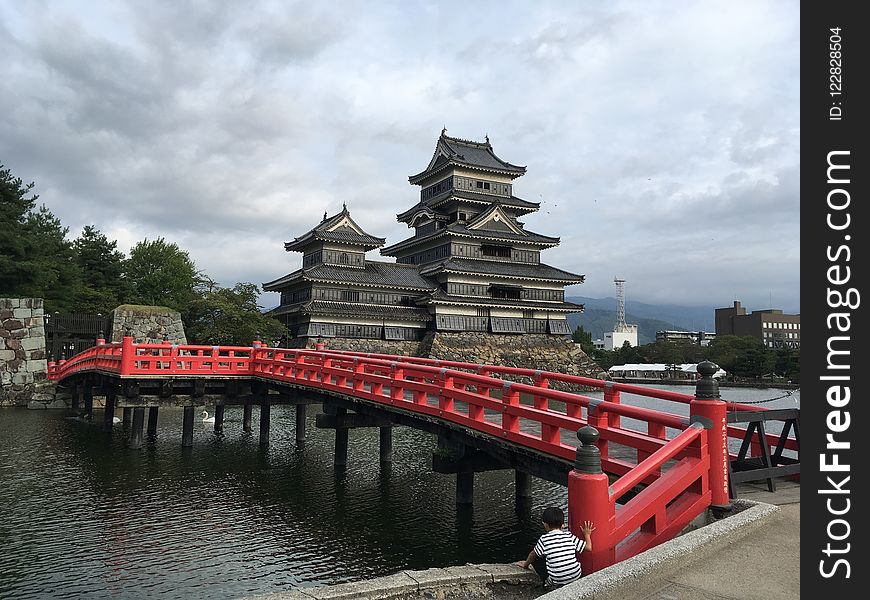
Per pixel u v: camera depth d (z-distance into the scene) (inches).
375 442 1029.2
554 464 387.2
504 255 2541.8
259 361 925.8
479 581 234.5
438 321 2324.1
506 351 2420.0
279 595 209.9
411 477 761.6
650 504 242.2
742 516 247.0
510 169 2628.0
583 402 358.9
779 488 305.6
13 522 572.1
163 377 872.3
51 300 1702.8
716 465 264.8
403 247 2694.4
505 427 432.8
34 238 1561.3
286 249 2623.0
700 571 207.8
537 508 626.8
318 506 635.5
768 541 233.0
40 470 776.9
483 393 566.3
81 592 422.3
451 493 687.1
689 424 272.8
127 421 1147.3
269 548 512.4
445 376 522.6
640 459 323.0
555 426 385.4
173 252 2507.4
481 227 2455.7
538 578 240.2
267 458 872.3
